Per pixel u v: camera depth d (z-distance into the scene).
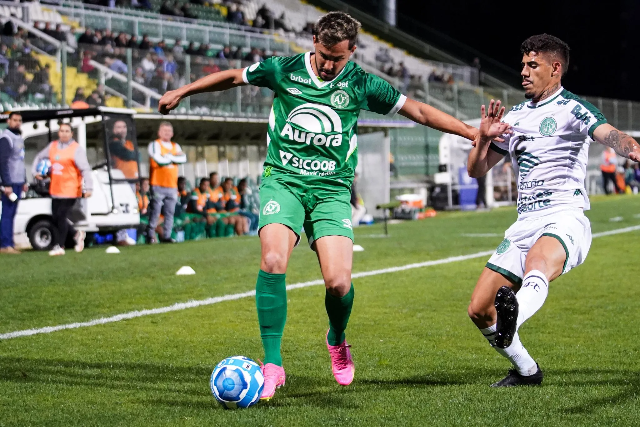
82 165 18.72
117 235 22.41
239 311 10.60
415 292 12.29
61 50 24.22
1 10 29.08
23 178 19.17
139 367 7.36
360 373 7.13
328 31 6.12
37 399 6.18
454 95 40.53
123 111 21.67
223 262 16.56
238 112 27.45
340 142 6.45
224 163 28.25
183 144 26.95
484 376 6.95
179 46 32.25
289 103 6.42
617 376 6.82
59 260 17.23
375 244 20.38
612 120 49.81
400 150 37.00
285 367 7.36
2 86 22.95
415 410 5.71
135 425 5.40
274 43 39.12
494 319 6.44
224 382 5.80
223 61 28.75
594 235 21.97
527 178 6.55
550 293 12.09
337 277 6.13
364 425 5.32
